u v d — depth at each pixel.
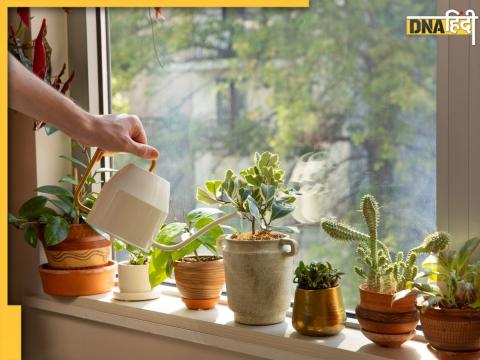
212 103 1.62
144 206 1.09
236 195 1.28
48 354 1.66
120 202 1.09
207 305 1.41
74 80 1.67
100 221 1.10
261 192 1.24
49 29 1.63
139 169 1.12
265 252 1.24
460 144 1.13
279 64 1.53
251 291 1.25
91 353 1.57
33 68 1.43
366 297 1.13
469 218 1.13
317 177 1.45
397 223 1.32
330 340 1.19
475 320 0.99
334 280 1.22
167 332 1.38
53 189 1.50
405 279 1.12
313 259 1.44
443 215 1.16
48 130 1.50
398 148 1.32
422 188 1.28
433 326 1.01
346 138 1.41
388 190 1.34
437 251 1.08
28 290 1.67
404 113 1.31
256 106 1.57
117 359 1.52
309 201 1.46
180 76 1.67
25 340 1.71
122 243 1.58
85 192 1.57
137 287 1.49
